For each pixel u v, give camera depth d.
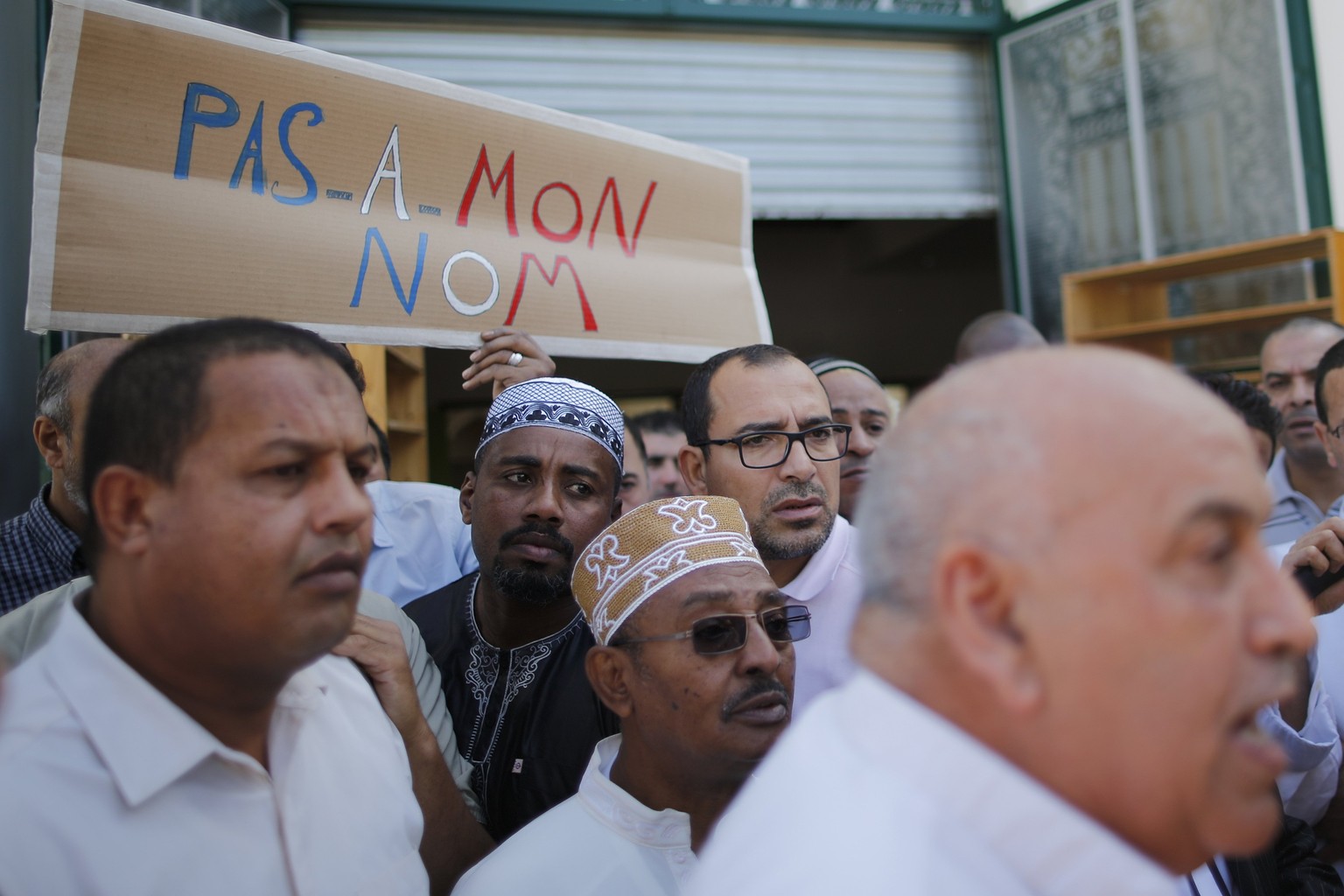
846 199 4.33
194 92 1.60
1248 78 4.11
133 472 0.87
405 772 1.18
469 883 1.16
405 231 1.82
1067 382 0.62
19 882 0.80
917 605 0.64
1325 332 2.84
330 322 1.71
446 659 1.82
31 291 1.45
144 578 0.87
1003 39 4.50
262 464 0.86
